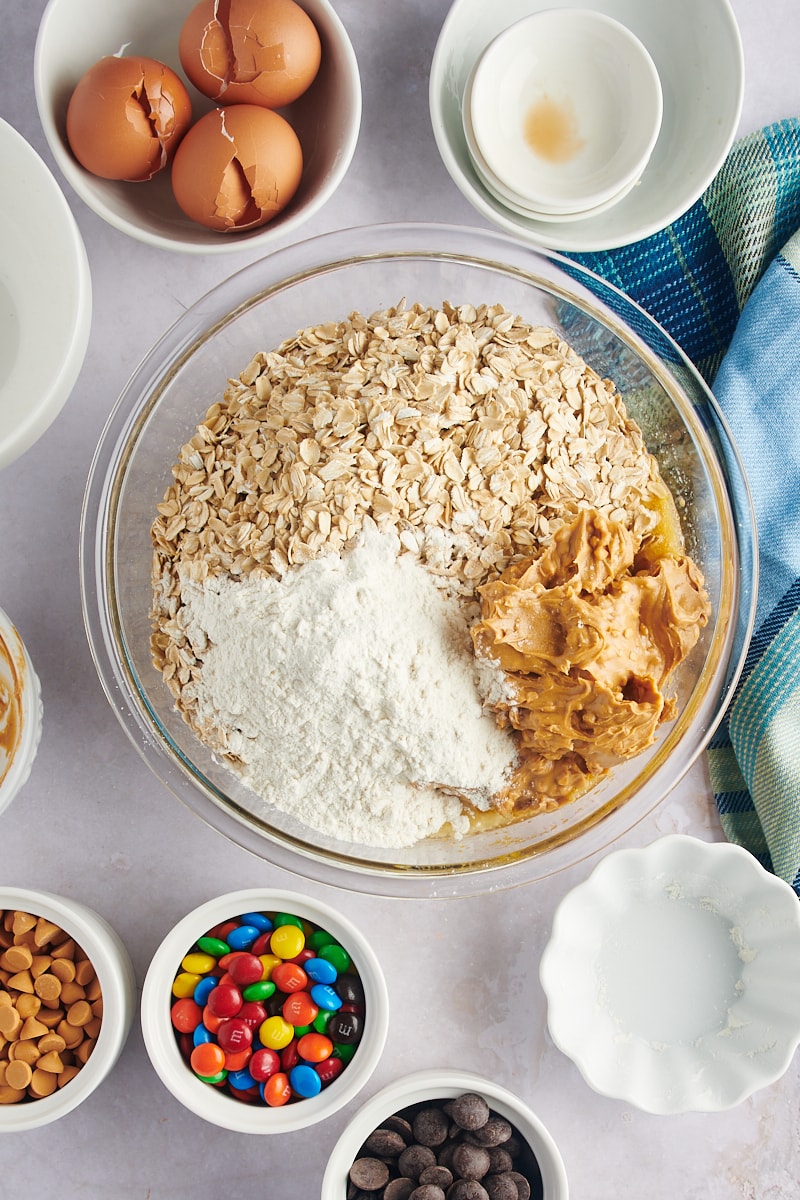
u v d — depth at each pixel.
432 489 0.65
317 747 0.66
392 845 0.68
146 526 0.70
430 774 0.66
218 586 0.66
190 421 0.71
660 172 0.73
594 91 0.71
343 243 0.69
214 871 0.73
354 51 0.73
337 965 0.70
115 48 0.70
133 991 0.72
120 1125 0.72
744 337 0.72
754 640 0.73
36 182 0.67
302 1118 0.68
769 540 0.73
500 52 0.69
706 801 0.74
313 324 0.72
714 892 0.72
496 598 0.64
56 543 0.73
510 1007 0.73
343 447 0.66
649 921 0.73
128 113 0.66
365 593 0.64
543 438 0.67
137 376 0.69
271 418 0.67
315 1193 0.72
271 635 0.64
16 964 0.70
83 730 0.73
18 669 0.69
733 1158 0.74
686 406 0.69
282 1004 0.70
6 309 0.69
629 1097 0.70
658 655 0.65
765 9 0.74
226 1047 0.69
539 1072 0.73
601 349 0.71
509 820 0.69
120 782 0.73
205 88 0.68
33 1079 0.69
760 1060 0.71
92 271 0.73
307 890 0.73
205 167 0.67
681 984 0.72
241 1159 0.73
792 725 0.72
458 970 0.73
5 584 0.73
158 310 0.73
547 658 0.63
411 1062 0.73
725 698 0.69
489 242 0.70
